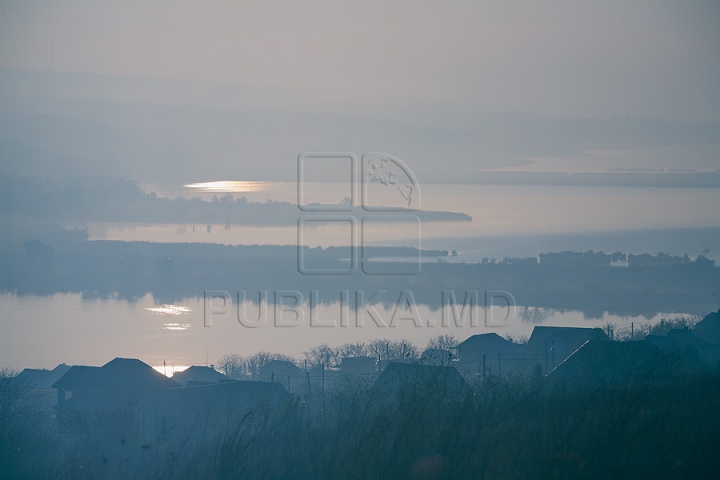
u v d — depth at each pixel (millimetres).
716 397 8180
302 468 5824
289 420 7043
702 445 5648
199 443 8672
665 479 5117
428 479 5398
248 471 5953
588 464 5258
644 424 5762
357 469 5598
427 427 6199
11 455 10570
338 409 8445
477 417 6559
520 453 5703
